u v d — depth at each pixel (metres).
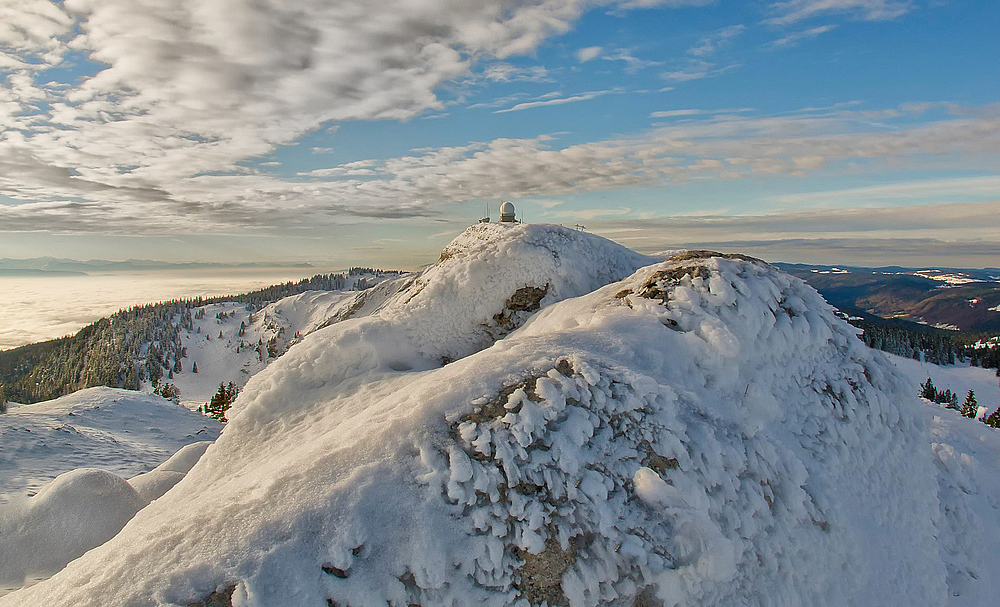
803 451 4.84
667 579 3.26
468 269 8.07
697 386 4.70
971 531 6.64
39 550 6.03
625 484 3.54
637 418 3.89
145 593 2.58
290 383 6.16
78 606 2.58
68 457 14.94
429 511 3.08
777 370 5.35
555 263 8.34
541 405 3.76
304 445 4.31
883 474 5.27
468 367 4.25
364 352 6.66
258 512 2.97
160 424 23.75
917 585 4.77
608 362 4.35
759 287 5.72
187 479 5.09
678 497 3.53
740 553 3.56
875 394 5.76
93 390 28.53
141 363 148.25
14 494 10.52
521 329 7.29
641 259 9.82
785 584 3.70
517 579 3.04
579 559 3.18
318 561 2.74
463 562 2.98
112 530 6.36
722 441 4.00
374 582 2.76
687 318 5.25
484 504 3.20
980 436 12.00
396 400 4.26
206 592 2.58
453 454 3.37
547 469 3.44
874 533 4.72
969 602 5.62
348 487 3.09
